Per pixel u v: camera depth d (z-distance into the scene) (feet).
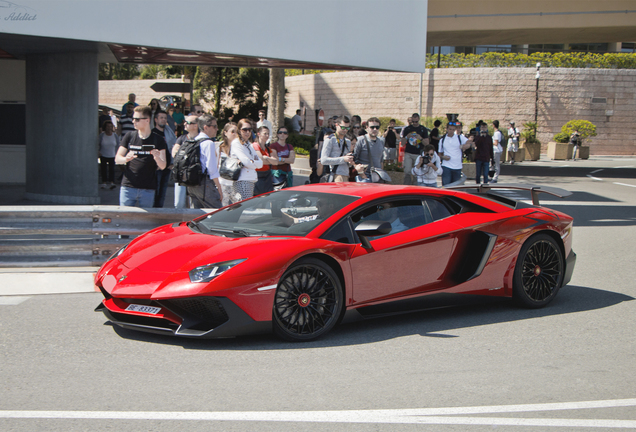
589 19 69.62
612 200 47.83
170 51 37.68
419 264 16.44
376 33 35.12
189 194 25.41
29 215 20.71
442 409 10.98
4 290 18.94
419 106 110.11
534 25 70.28
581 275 23.44
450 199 17.78
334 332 15.75
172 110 53.72
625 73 111.24
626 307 18.80
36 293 18.80
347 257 15.19
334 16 33.55
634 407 11.28
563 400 11.53
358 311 15.61
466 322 16.92
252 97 97.50
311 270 14.83
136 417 10.31
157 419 10.25
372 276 15.64
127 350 13.84
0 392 11.35
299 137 73.92
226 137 26.02
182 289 13.50
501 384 12.31
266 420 10.32
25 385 11.71
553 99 110.52
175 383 11.93
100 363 12.98
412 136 42.34
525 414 10.85
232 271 13.74
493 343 15.05
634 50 134.62
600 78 110.93
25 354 13.48
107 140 43.83
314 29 33.04
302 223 15.74
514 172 75.77
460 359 13.82
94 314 16.71
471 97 111.24
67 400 11.02
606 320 17.30
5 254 20.83
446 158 39.42
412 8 36.22
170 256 14.70
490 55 112.16
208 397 11.26
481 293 17.49
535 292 18.38
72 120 36.47
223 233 15.78
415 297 16.40
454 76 111.75
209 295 13.47
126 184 23.45
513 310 18.31
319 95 127.95
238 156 25.36
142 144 23.16
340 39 33.91
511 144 92.73
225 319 13.79
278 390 11.68
